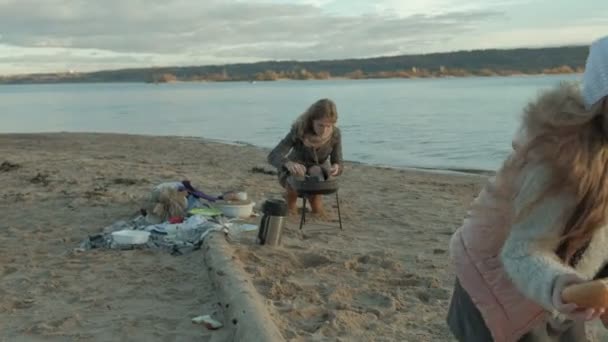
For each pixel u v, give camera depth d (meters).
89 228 7.10
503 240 2.00
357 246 6.64
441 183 12.77
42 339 4.02
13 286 5.06
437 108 46.12
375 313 4.60
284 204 6.40
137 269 5.48
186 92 127.19
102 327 4.20
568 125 1.71
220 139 27.33
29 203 8.57
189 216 7.05
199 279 5.20
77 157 16.91
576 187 1.71
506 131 27.70
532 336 2.04
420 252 6.45
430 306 4.79
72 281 5.17
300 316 4.50
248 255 5.84
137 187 10.21
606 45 1.72
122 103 75.12
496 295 2.04
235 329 4.03
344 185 12.09
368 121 34.62
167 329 4.18
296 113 46.31
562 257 1.85
